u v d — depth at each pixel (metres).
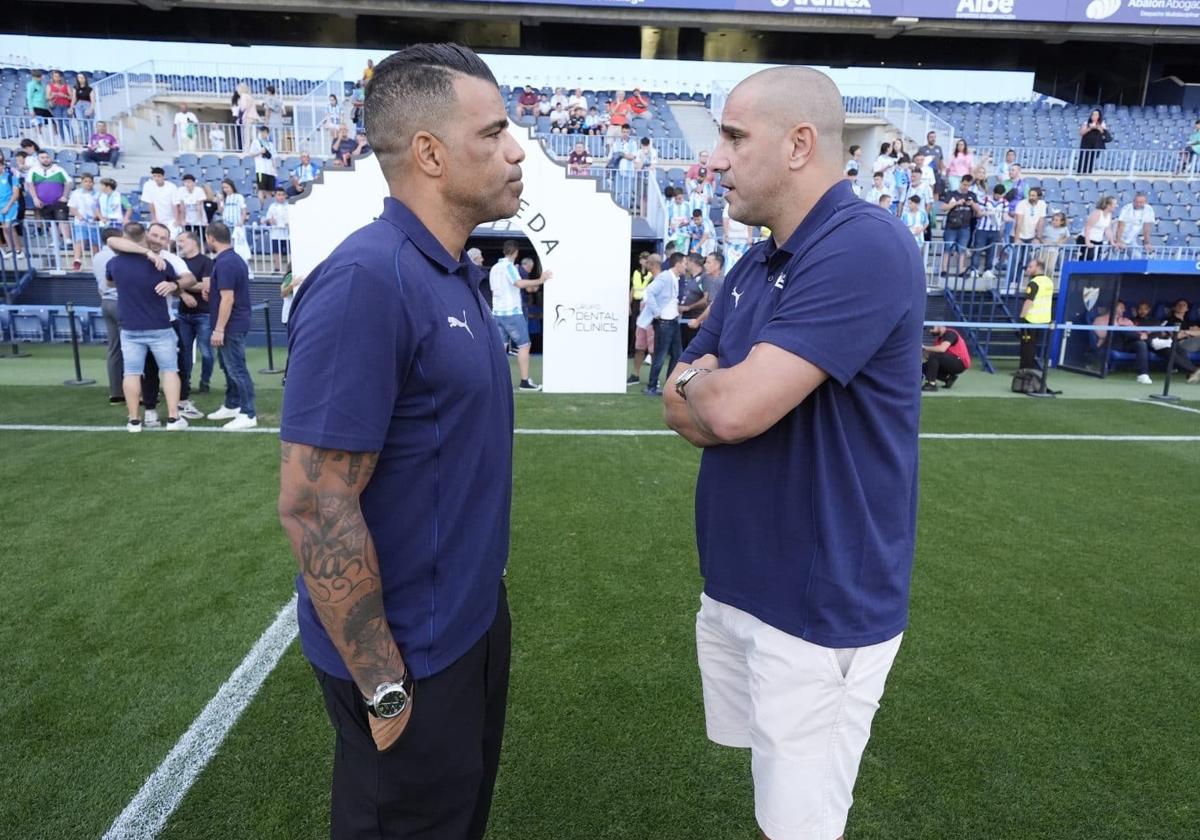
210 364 7.67
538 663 2.75
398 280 1.14
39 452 5.38
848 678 1.42
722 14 16.05
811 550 1.38
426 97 1.20
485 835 1.97
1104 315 10.38
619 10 15.82
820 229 1.33
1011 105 20.55
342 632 1.16
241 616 3.06
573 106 17.28
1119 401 8.27
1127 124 18.75
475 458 1.29
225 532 3.93
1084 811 2.07
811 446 1.37
